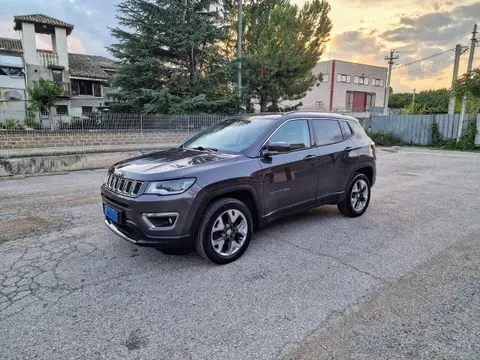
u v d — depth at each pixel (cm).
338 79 3753
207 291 288
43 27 2519
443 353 212
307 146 427
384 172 963
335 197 465
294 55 1567
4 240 405
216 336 230
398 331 235
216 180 324
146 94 1420
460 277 315
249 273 322
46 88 2014
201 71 1619
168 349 217
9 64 2295
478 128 1612
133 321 246
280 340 226
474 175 906
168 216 301
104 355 211
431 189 720
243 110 1598
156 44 1506
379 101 4225
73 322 244
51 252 369
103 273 320
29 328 237
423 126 1828
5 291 287
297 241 406
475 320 248
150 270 327
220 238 337
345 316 253
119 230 333
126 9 1488
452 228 459
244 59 1534
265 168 369
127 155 1085
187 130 1204
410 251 378
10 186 739
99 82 2742
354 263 346
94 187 729
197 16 1571
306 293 286
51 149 983
